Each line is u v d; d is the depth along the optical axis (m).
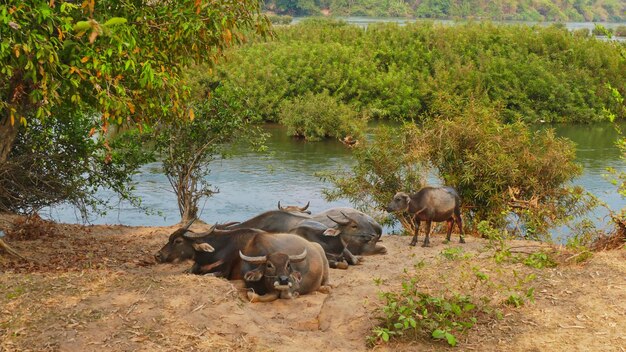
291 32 51.06
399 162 16.17
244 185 23.94
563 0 129.88
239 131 16.20
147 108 9.40
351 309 7.54
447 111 16.55
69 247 10.82
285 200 22.05
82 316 6.69
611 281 8.04
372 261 10.01
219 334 6.64
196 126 15.28
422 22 52.91
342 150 31.33
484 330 7.02
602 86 44.28
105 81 8.52
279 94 40.59
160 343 6.37
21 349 6.14
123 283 7.48
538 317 7.24
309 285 8.29
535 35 49.69
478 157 15.21
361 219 10.52
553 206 14.97
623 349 6.57
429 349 6.70
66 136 14.37
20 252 10.12
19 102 9.23
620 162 28.17
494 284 7.98
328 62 44.34
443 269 8.80
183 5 8.97
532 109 42.94
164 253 9.09
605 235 10.64
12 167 13.50
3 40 7.59
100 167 15.46
